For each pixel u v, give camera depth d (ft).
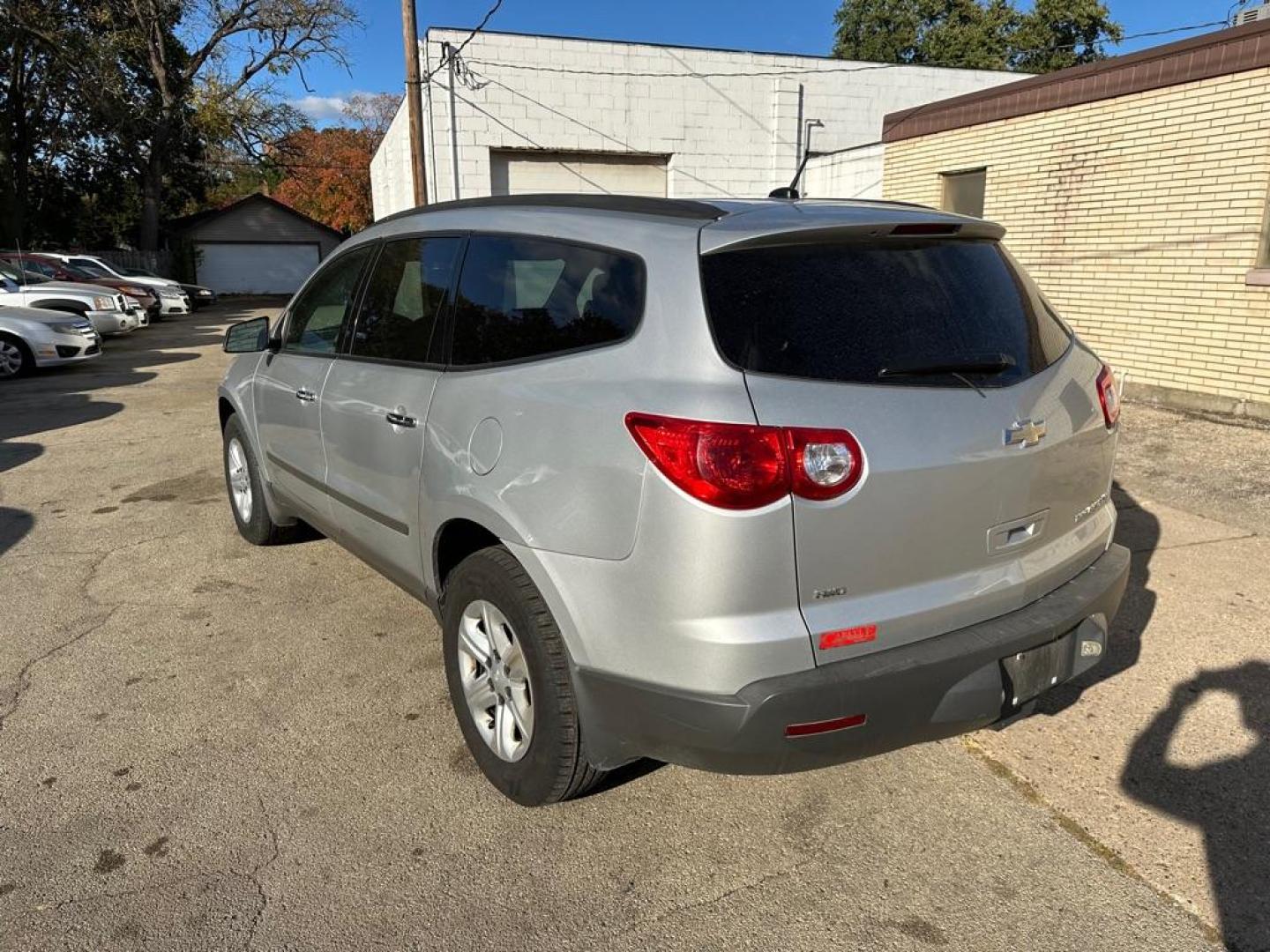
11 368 39.99
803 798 9.43
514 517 8.40
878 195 52.24
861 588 7.36
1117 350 29.89
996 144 33.83
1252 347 25.49
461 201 11.15
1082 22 110.52
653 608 7.29
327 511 13.06
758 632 6.99
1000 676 7.89
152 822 8.97
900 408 7.41
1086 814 9.05
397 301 11.35
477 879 8.22
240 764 10.00
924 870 8.31
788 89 61.16
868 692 7.18
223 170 131.54
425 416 9.91
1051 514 8.67
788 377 7.16
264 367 14.92
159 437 27.25
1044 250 32.30
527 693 8.86
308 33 102.22
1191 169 26.66
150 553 16.83
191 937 7.48
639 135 59.06
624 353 7.79
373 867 8.35
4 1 82.12
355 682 11.88
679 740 7.42
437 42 54.60
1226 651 12.39
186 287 95.09
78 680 11.93
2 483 21.94
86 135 103.91
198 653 12.71
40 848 8.59
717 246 7.55
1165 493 19.45
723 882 8.18
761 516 6.87
